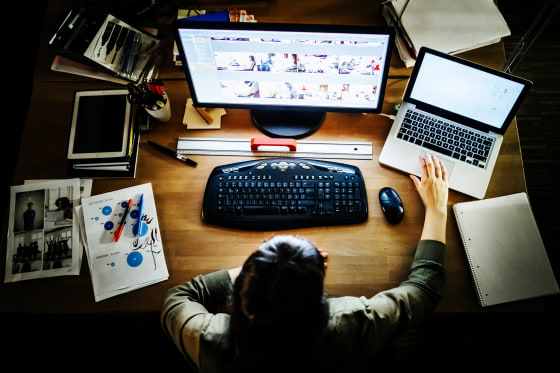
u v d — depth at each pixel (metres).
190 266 1.11
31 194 1.18
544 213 1.89
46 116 1.28
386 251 1.12
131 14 1.37
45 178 1.21
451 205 1.17
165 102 1.21
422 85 1.13
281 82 1.10
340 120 1.28
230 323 0.72
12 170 1.99
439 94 1.14
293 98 1.16
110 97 1.26
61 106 1.29
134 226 1.15
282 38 0.96
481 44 1.30
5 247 1.12
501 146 1.22
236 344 0.74
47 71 1.33
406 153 1.20
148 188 1.20
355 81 1.08
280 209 1.13
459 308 1.05
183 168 1.23
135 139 1.25
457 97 1.12
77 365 1.65
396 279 1.09
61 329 1.70
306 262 0.65
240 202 1.13
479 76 1.04
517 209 1.12
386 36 0.94
